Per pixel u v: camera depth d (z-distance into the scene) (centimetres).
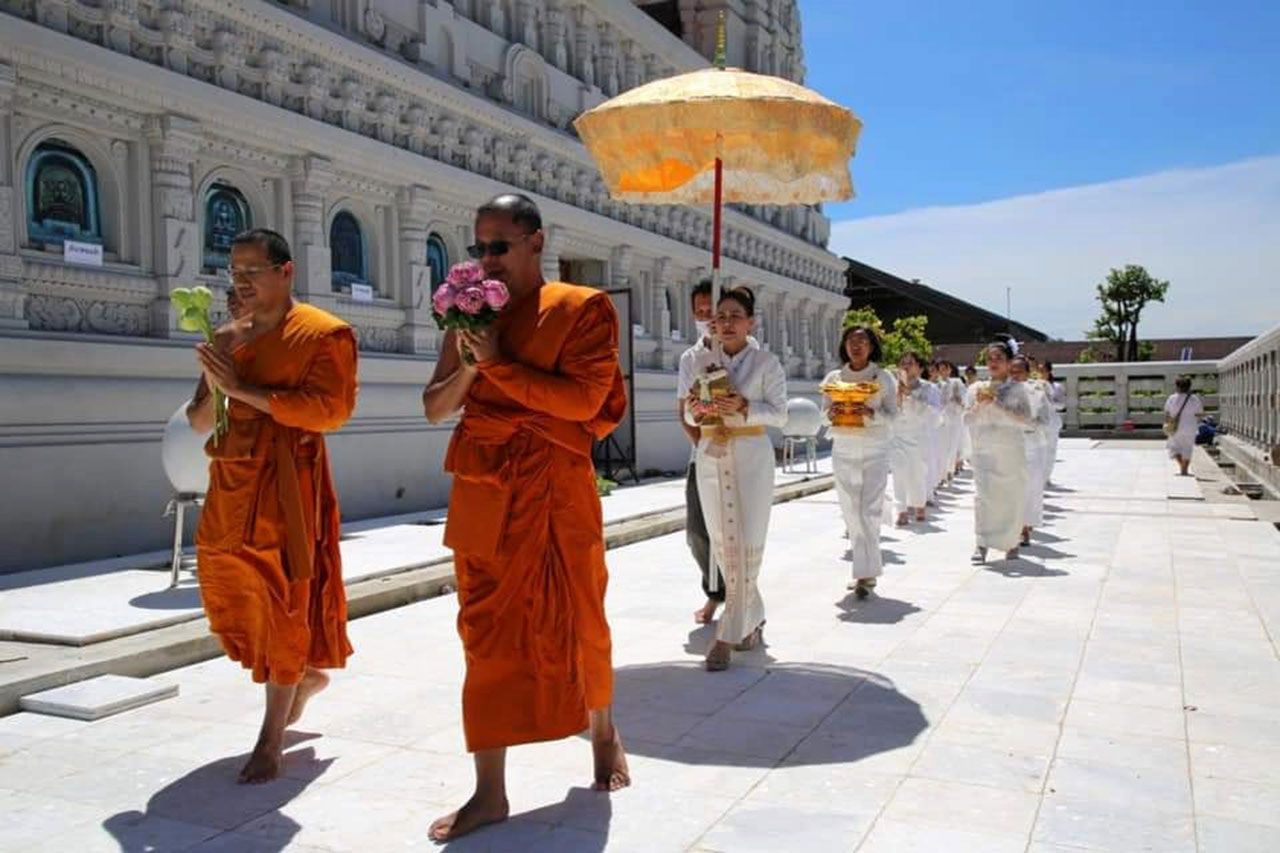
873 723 474
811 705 502
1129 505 1324
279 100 1109
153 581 750
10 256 834
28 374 830
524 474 368
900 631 649
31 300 870
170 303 967
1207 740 446
